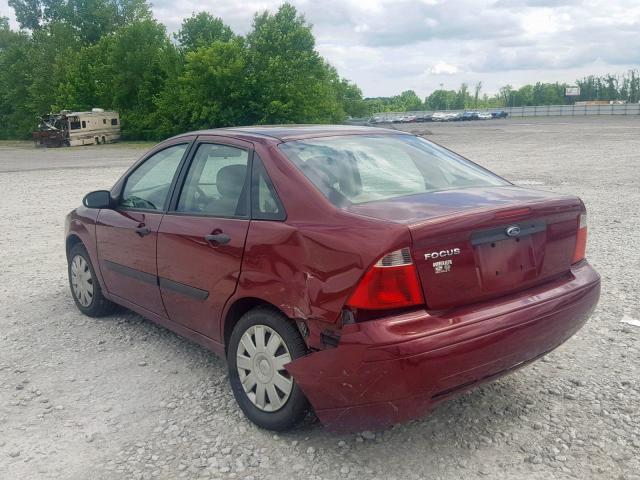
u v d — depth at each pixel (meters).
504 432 3.58
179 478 3.23
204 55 50.19
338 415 3.17
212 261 3.90
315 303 3.20
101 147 49.09
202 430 3.71
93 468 3.35
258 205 3.73
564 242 3.65
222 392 4.21
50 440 3.65
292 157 3.78
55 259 8.48
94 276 5.64
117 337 5.32
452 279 3.11
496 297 3.30
